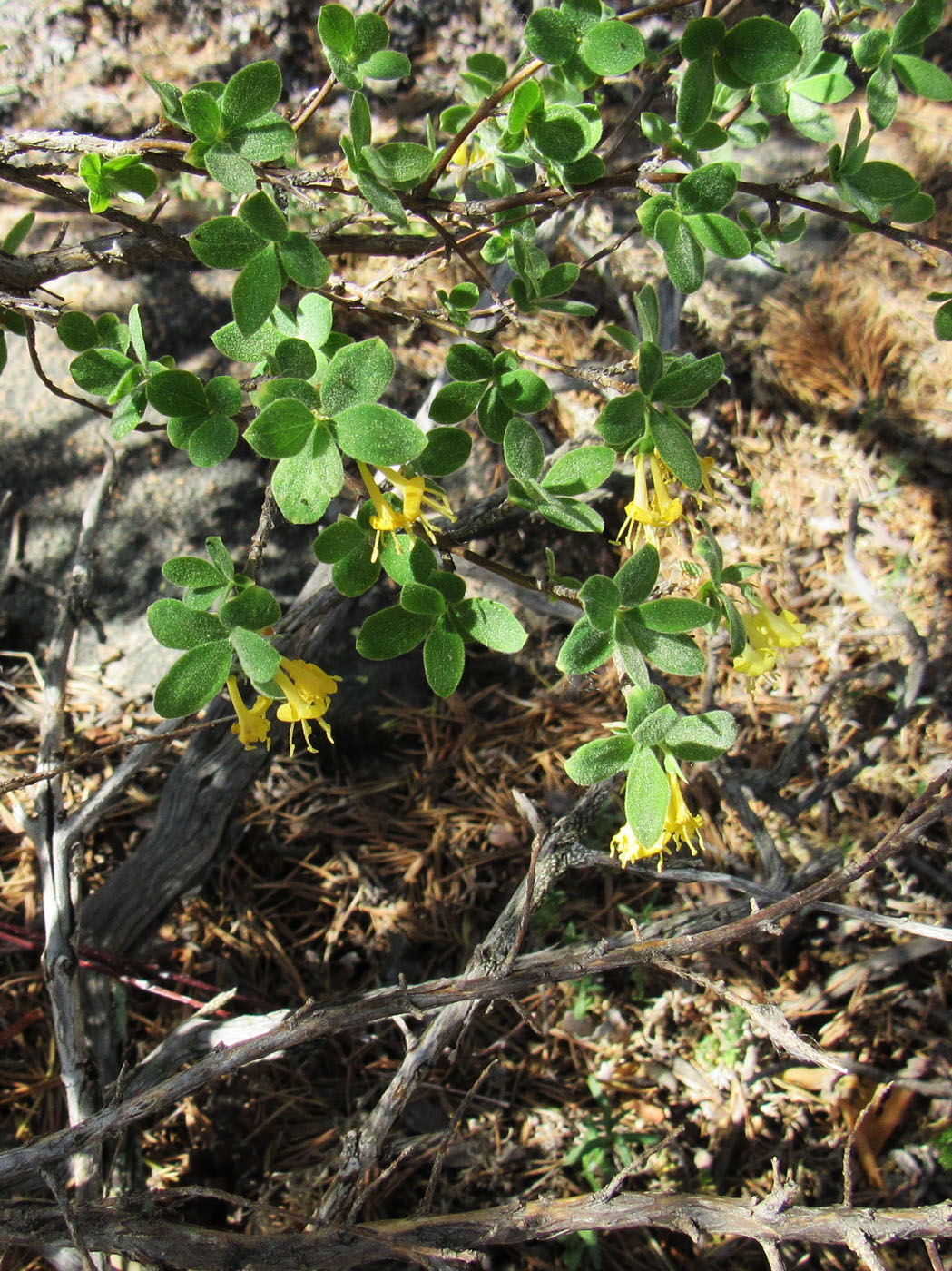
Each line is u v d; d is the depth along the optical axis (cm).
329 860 60
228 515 64
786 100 32
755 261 72
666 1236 51
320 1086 54
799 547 69
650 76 40
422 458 29
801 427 72
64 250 33
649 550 27
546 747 64
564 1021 56
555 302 35
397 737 64
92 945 51
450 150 31
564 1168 52
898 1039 55
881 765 62
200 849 53
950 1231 34
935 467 69
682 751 29
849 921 58
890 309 70
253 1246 37
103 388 33
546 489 29
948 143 72
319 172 31
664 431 27
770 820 61
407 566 29
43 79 66
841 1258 50
